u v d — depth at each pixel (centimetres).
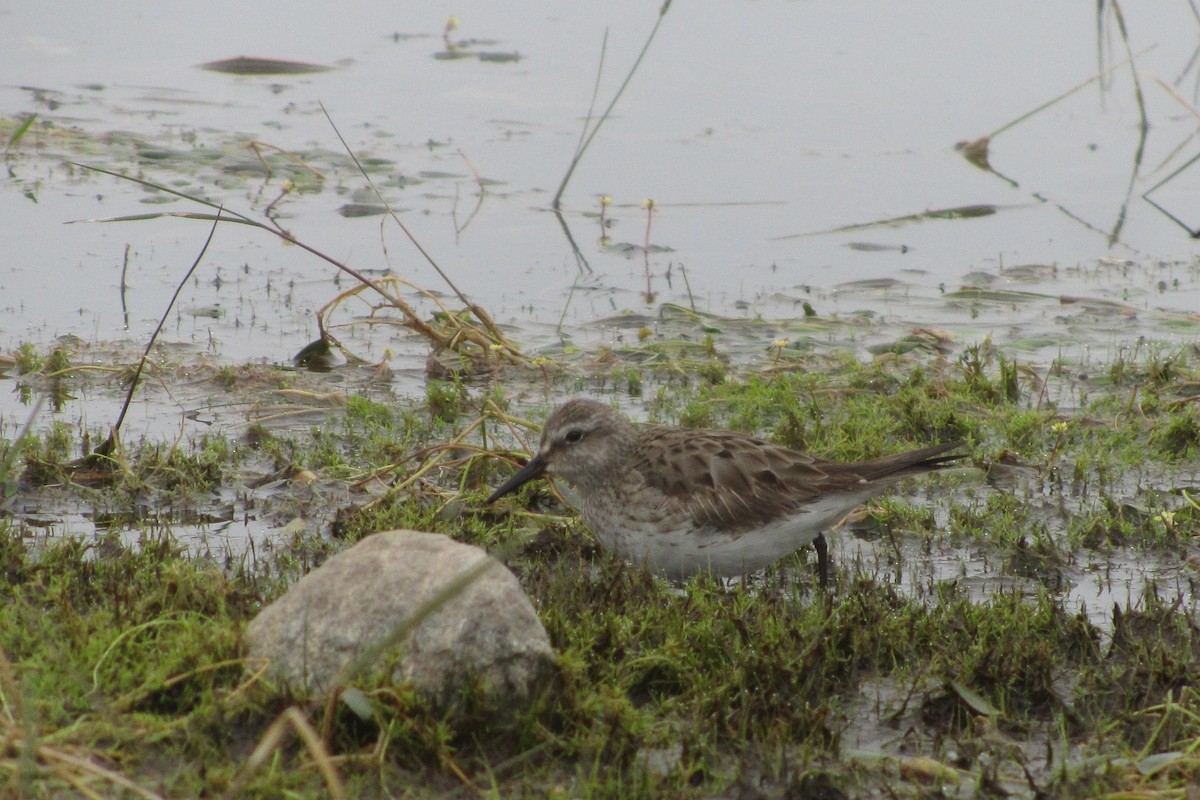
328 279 1884
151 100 2511
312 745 683
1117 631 979
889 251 2034
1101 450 1379
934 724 880
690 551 1104
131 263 1903
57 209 2020
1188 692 891
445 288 1864
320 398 1505
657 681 902
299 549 1130
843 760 823
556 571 1080
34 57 2717
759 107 2506
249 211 2056
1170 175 2264
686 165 2298
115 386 1522
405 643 790
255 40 2791
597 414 1155
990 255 2020
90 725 766
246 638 834
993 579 1120
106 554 1092
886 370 1625
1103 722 878
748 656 907
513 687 799
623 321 1780
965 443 1373
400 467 1316
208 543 1141
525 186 2209
